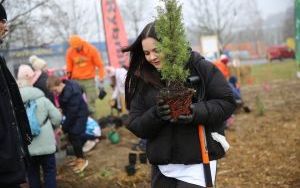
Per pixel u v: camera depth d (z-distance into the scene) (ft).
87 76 31.32
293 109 35.58
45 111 18.12
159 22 9.29
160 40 9.62
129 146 27.14
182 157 9.97
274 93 49.29
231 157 23.21
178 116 9.38
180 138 9.98
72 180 21.84
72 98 22.27
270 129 28.66
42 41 37.93
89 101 31.58
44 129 17.98
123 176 21.49
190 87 9.88
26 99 17.76
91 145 26.68
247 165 21.71
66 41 48.67
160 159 10.09
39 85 22.81
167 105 9.31
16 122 11.54
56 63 92.38
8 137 10.92
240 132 28.73
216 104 9.75
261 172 20.57
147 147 10.44
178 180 10.27
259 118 32.81
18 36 34.91
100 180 21.48
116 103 32.32
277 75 81.66
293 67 100.83
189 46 9.53
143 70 10.29
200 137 9.92
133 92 10.52
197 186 10.03
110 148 26.86
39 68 23.25
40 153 17.76
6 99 11.11
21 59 37.99
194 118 9.54
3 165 10.80
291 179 19.26
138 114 10.36
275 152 23.29
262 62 158.61
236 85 36.27
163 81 10.19
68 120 22.39
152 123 9.79
